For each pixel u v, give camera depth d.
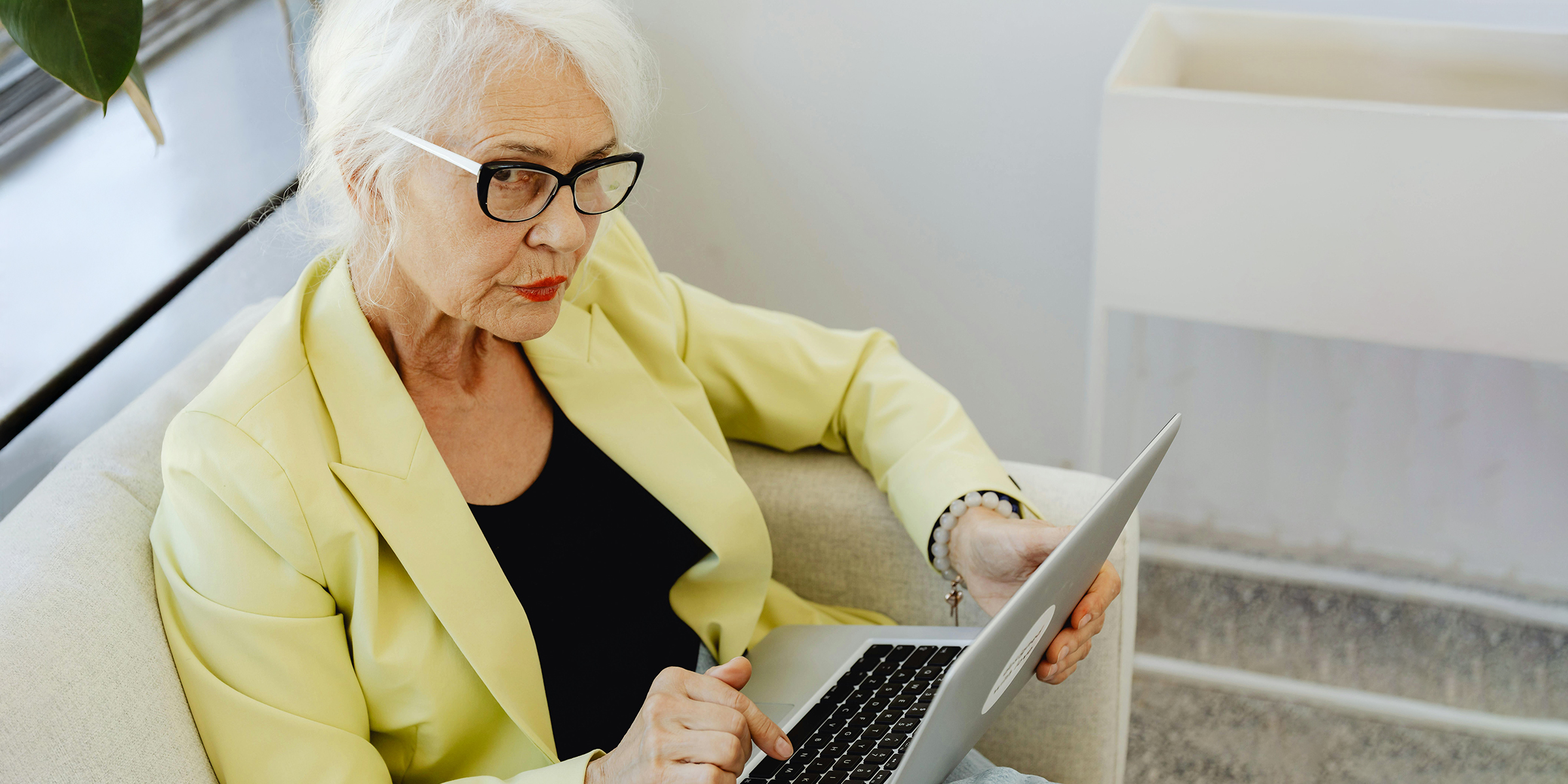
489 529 0.90
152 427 0.93
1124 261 1.39
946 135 1.80
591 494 0.96
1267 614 1.74
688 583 1.03
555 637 0.92
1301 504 1.83
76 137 1.54
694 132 1.92
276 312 0.85
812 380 1.14
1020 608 0.67
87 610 0.76
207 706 0.78
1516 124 1.17
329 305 0.84
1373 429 1.74
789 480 1.14
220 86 1.63
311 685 0.78
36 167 1.49
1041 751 1.08
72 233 1.34
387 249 0.79
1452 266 1.26
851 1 1.75
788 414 1.13
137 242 1.32
